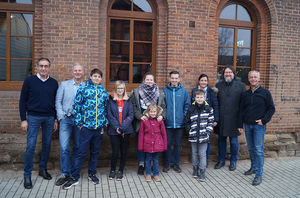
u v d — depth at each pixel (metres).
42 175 3.92
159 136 3.92
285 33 5.52
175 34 4.85
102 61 4.73
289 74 5.59
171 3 4.80
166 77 4.89
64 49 4.44
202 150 4.00
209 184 3.88
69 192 3.47
